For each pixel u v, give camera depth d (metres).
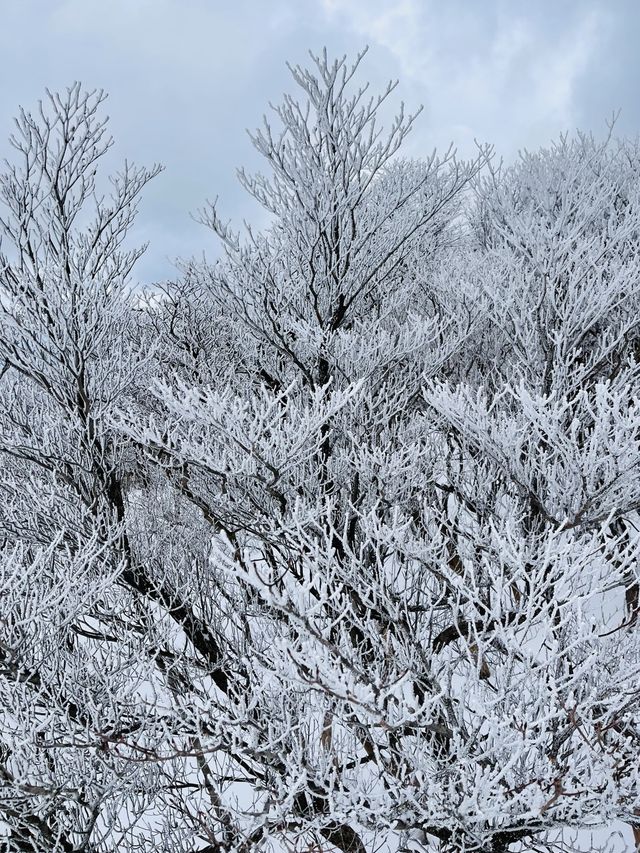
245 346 5.71
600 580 2.26
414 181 5.01
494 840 2.40
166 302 6.67
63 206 3.95
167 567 4.26
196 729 2.67
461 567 3.94
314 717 2.69
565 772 2.02
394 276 5.72
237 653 3.79
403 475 4.08
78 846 2.67
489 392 5.46
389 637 2.50
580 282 4.62
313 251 4.23
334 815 2.09
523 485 3.29
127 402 4.55
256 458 3.12
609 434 2.67
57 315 3.72
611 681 2.05
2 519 3.88
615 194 7.02
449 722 2.31
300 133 3.94
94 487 4.10
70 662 3.04
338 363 4.45
